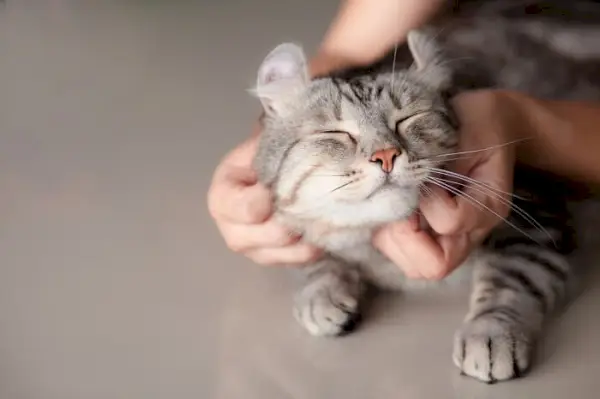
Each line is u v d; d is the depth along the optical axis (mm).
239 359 712
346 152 719
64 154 950
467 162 739
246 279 785
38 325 744
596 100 903
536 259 781
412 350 716
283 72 760
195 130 984
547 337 721
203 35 1189
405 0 873
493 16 948
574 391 678
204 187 893
